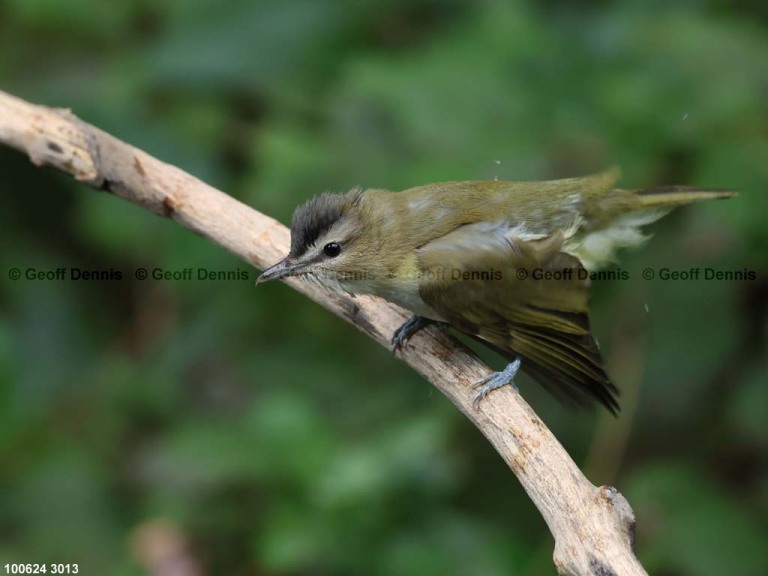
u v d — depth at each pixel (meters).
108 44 13.25
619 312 11.91
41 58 13.21
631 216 9.82
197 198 9.05
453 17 13.20
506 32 12.25
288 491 10.27
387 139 11.99
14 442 12.28
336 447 10.46
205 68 12.73
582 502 7.14
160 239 12.42
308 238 8.92
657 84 11.81
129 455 12.44
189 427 11.15
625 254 11.77
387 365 12.05
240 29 12.94
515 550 10.46
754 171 11.27
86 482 12.05
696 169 11.42
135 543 11.05
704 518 10.87
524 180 11.33
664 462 11.70
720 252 11.57
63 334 13.26
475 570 9.89
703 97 11.69
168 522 10.66
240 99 13.05
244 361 12.48
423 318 9.06
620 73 12.18
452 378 8.34
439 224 9.07
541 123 11.76
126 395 12.69
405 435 10.14
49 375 13.02
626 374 11.83
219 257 12.34
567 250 9.41
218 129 12.82
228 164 12.86
